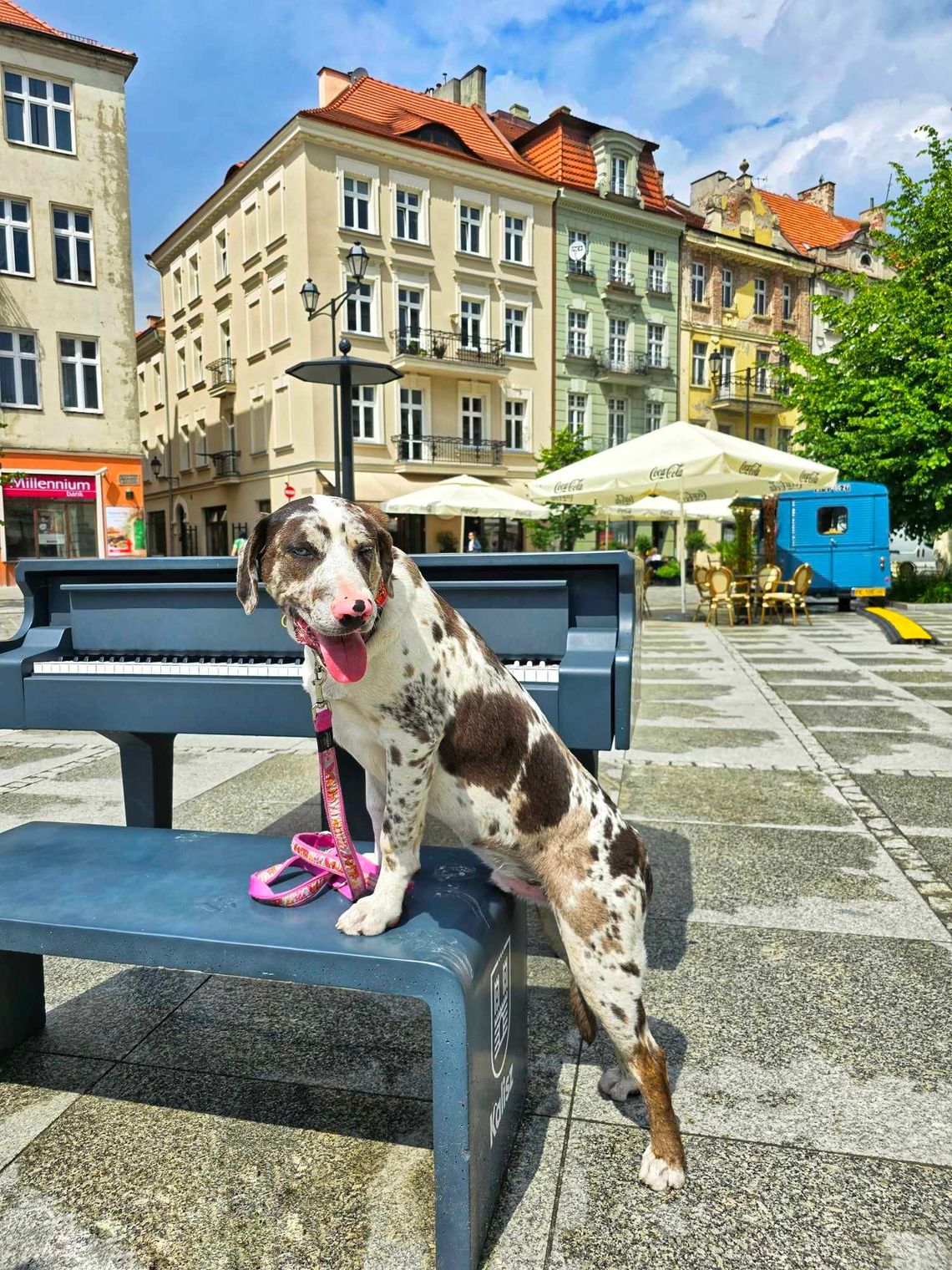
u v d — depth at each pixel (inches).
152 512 1476.4
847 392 726.5
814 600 818.8
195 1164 76.0
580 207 1184.2
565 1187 72.4
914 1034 93.9
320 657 67.6
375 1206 70.6
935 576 822.5
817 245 1622.8
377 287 1002.7
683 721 266.1
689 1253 65.1
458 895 74.2
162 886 76.9
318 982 63.9
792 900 129.7
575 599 104.9
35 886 77.3
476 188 1079.0
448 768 70.4
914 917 123.3
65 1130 81.0
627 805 180.1
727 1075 87.0
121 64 833.5
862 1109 81.4
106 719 109.4
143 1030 99.0
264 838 90.2
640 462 450.3
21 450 815.7
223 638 115.6
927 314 700.0
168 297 1339.8
